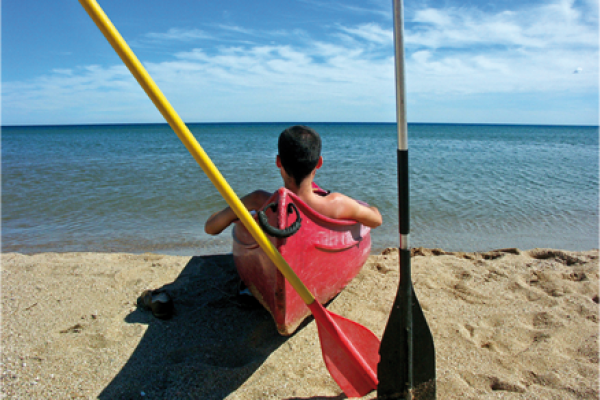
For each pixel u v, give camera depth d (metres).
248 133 60.31
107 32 1.30
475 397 1.72
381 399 1.75
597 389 1.75
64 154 18.12
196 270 3.38
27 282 3.05
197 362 2.08
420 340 1.70
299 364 2.05
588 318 2.45
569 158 17.53
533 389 1.77
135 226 5.67
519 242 5.03
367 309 2.66
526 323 2.44
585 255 3.63
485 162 15.06
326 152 19.86
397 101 1.54
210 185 9.02
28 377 1.88
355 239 2.57
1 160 14.97
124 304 2.72
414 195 7.91
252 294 2.62
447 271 3.33
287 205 1.92
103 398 1.76
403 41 1.48
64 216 6.20
